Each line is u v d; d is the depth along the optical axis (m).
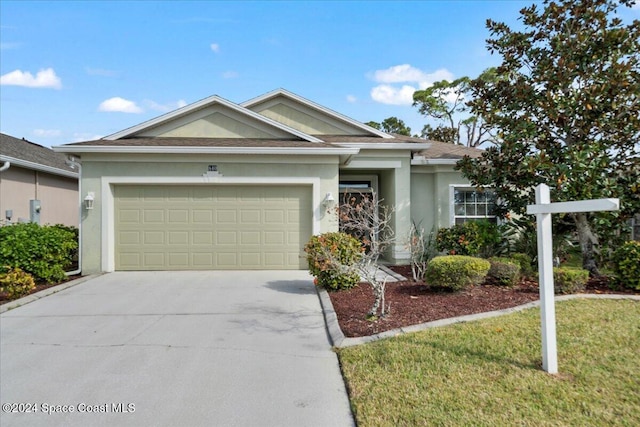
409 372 4.17
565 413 3.37
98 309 7.00
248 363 4.68
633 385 3.81
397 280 9.22
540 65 8.89
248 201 10.75
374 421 3.34
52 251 9.07
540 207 4.23
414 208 13.20
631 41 8.20
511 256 9.15
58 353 5.03
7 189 13.66
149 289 8.48
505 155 9.52
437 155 13.55
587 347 4.70
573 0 8.73
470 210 13.09
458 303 6.70
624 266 7.52
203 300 7.57
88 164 10.35
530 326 5.40
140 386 4.14
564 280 7.21
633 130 8.25
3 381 4.28
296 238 10.81
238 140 11.47
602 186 8.22
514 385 3.84
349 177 14.34
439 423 3.26
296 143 11.12
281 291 8.30
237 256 10.70
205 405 3.75
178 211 10.62
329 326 5.88
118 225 10.52
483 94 10.08
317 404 3.74
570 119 8.76
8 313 6.78
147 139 11.45
